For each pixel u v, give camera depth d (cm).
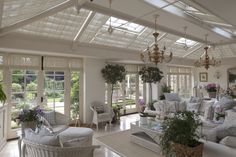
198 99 635
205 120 448
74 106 655
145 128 377
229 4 285
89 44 581
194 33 582
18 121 325
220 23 471
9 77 513
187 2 328
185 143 232
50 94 598
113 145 389
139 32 614
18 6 298
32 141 233
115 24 535
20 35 450
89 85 670
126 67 837
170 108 594
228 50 864
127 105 847
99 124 662
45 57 584
